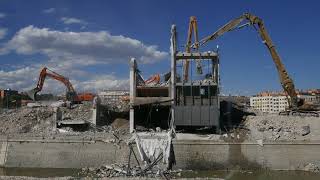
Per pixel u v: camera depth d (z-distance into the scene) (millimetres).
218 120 88062
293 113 97312
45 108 103812
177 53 92062
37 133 88812
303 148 81062
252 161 80688
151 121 99375
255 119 92625
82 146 83188
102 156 82188
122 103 106875
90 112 101312
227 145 81375
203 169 80375
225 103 101562
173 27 92438
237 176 74438
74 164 82312
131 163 81062
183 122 88750
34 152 83812
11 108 121312
